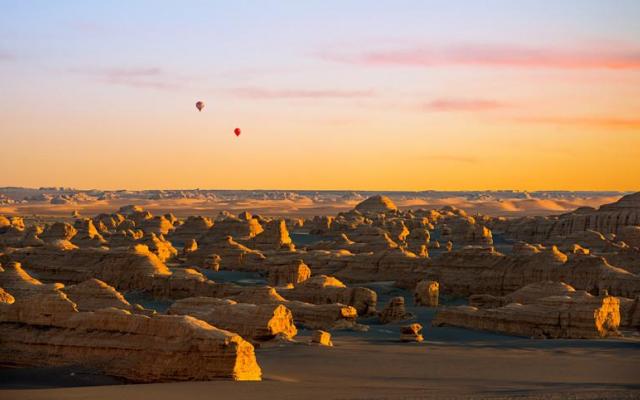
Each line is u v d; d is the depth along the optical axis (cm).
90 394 6894
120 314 8269
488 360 9281
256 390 7088
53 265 18412
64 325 8538
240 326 10125
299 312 12325
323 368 8575
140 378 7725
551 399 6844
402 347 10225
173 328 7806
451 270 16812
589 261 15275
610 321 11406
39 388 7769
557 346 10394
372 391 7288
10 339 8625
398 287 17438
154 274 16612
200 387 7144
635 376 8394
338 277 18450
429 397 6956
